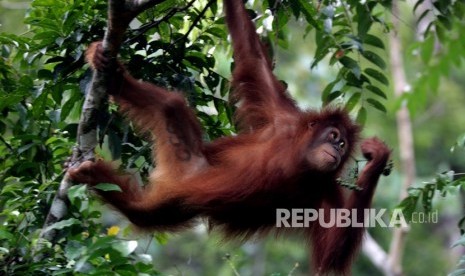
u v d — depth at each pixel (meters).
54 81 12.20
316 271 12.01
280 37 14.55
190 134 11.78
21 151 12.47
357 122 13.04
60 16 12.05
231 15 12.79
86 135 11.30
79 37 11.98
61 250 11.13
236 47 12.79
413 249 31.69
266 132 12.16
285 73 30.72
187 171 11.67
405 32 30.03
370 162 11.73
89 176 11.20
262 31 14.12
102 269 9.66
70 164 11.38
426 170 33.38
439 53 6.68
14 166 12.74
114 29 10.43
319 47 14.27
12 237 10.59
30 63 13.09
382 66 14.36
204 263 28.38
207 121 13.30
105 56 10.74
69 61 12.12
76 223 10.36
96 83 11.04
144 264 10.19
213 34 13.45
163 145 11.67
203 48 14.63
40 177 12.76
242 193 11.64
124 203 11.55
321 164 11.58
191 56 12.87
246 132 12.64
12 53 13.90
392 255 26.42
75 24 12.16
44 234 10.75
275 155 11.84
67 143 12.62
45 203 11.94
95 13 12.20
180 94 11.88
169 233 11.99
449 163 33.94
